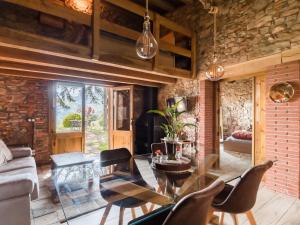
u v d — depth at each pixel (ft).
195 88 16.07
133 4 11.09
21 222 6.65
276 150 11.51
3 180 6.48
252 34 12.66
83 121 18.86
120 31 10.65
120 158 9.70
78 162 10.70
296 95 10.73
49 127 17.13
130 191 6.88
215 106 16.02
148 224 5.08
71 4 10.05
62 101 17.97
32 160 11.98
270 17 11.87
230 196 5.89
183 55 14.58
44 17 9.46
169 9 17.42
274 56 11.64
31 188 6.78
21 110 16.07
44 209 9.09
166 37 14.67
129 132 18.70
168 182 7.06
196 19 15.75
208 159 10.13
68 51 9.00
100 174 8.48
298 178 10.55
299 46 10.61
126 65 11.12
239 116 28.32
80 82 17.46
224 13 14.07
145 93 19.85
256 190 6.19
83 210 7.29
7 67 11.00
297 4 10.79
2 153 11.28
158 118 18.60
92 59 9.73
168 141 8.66
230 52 13.75
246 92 27.50
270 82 11.84
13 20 8.82
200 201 3.65
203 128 15.34
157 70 12.61
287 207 9.46
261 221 8.20
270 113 11.84
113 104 19.81
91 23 9.58
